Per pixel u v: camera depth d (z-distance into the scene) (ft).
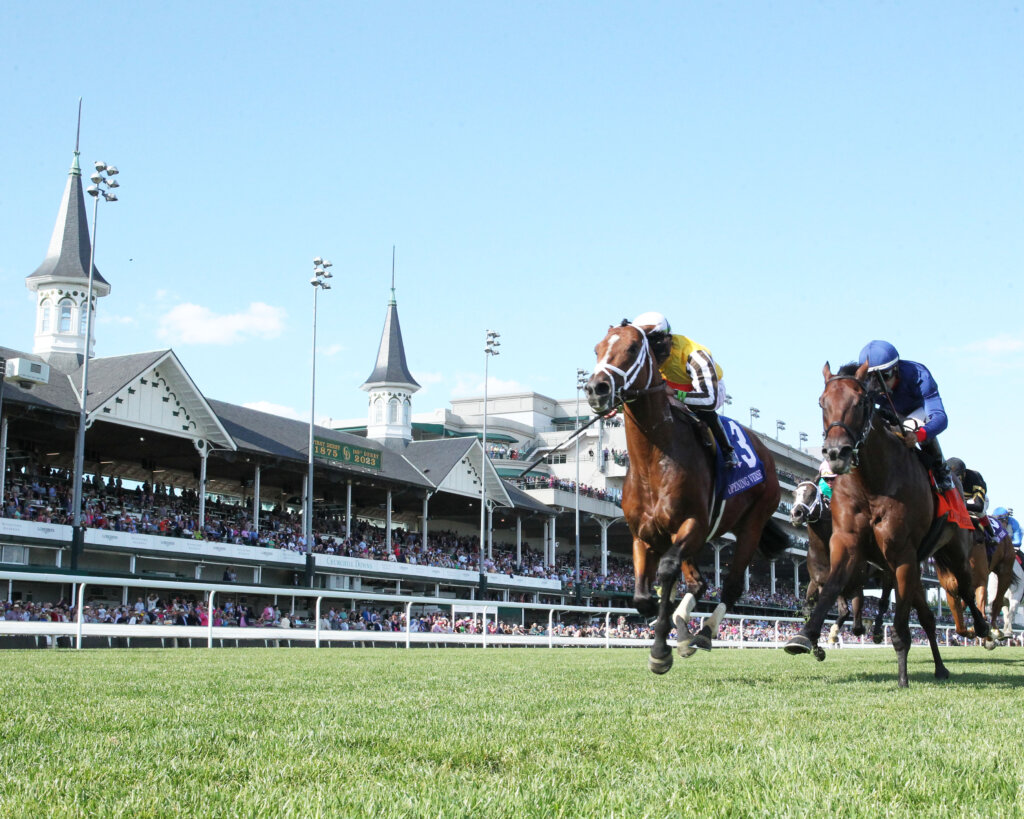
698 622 113.80
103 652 47.83
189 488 151.02
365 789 10.10
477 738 13.82
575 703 19.24
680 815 9.18
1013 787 10.69
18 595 101.91
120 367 112.47
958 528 31.19
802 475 261.44
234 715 16.35
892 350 27.35
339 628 103.81
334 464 134.62
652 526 24.98
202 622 95.81
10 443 120.37
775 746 13.33
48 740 13.21
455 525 195.11
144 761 11.68
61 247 125.80
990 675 30.91
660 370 26.11
